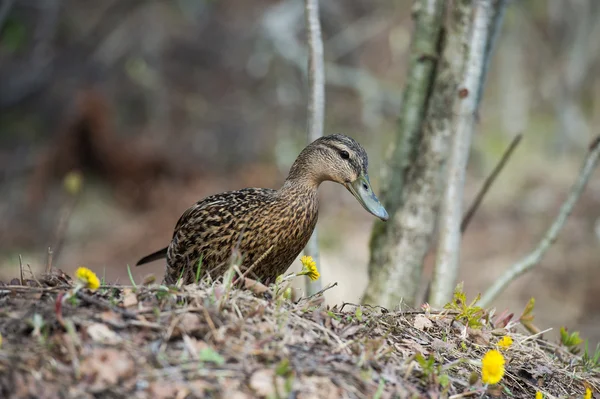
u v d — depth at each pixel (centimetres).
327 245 1623
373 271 782
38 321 455
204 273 645
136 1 2278
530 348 588
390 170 784
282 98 2209
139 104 2192
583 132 2217
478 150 2069
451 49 742
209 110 2212
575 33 2375
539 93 2414
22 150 2066
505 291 1475
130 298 488
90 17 2264
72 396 422
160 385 433
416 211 757
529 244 1653
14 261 1617
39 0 2119
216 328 474
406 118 774
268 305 511
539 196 1842
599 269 1496
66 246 1706
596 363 633
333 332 506
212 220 636
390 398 461
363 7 2336
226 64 2300
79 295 485
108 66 2211
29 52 2169
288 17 2088
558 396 542
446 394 484
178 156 2038
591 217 1714
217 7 2344
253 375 445
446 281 706
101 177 1925
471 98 706
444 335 551
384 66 2323
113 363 438
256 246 636
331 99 2258
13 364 430
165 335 462
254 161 2131
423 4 761
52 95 2169
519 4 2278
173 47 2291
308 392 444
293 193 657
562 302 1424
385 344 509
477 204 831
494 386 505
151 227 1792
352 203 1891
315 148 671
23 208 1833
